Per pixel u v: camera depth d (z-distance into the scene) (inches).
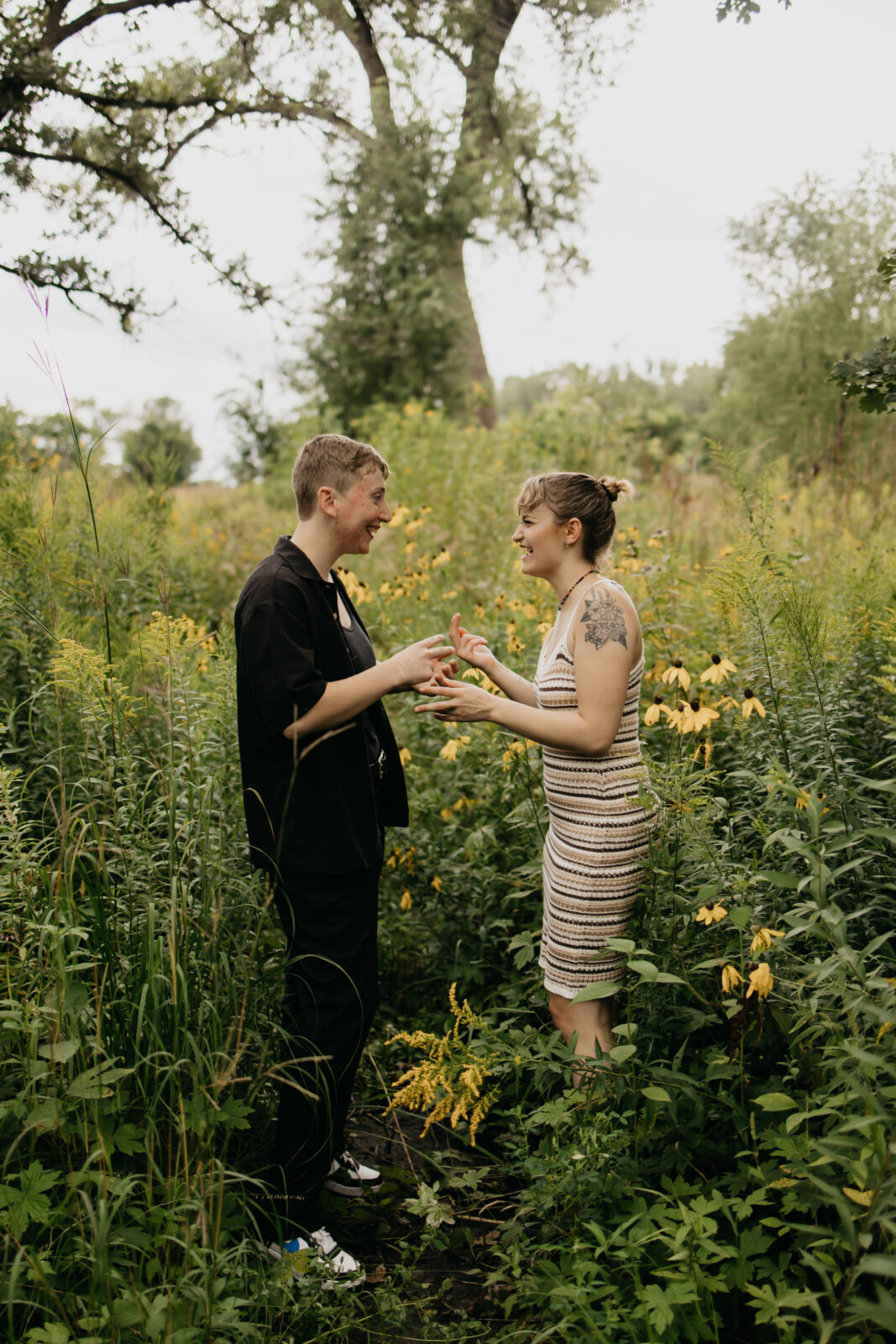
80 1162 78.2
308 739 88.5
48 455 252.4
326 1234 90.4
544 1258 83.5
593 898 96.2
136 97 208.5
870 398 114.8
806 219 434.9
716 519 274.2
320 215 481.7
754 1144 80.2
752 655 121.0
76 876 96.3
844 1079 68.7
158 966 82.2
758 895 92.4
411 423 356.2
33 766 129.0
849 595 153.2
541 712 93.3
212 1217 74.7
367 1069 120.3
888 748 126.6
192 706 114.1
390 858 131.6
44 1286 65.9
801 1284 72.7
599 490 99.1
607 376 412.5
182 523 346.3
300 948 91.3
